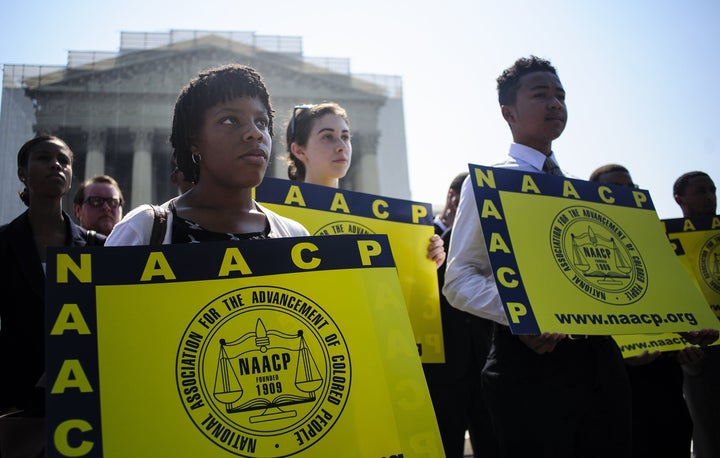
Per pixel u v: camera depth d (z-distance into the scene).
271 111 2.04
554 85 2.89
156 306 1.54
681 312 2.46
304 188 3.18
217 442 1.45
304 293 1.64
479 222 2.46
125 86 39.31
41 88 38.75
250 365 1.53
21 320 2.80
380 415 1.55
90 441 1.39
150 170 38.28
